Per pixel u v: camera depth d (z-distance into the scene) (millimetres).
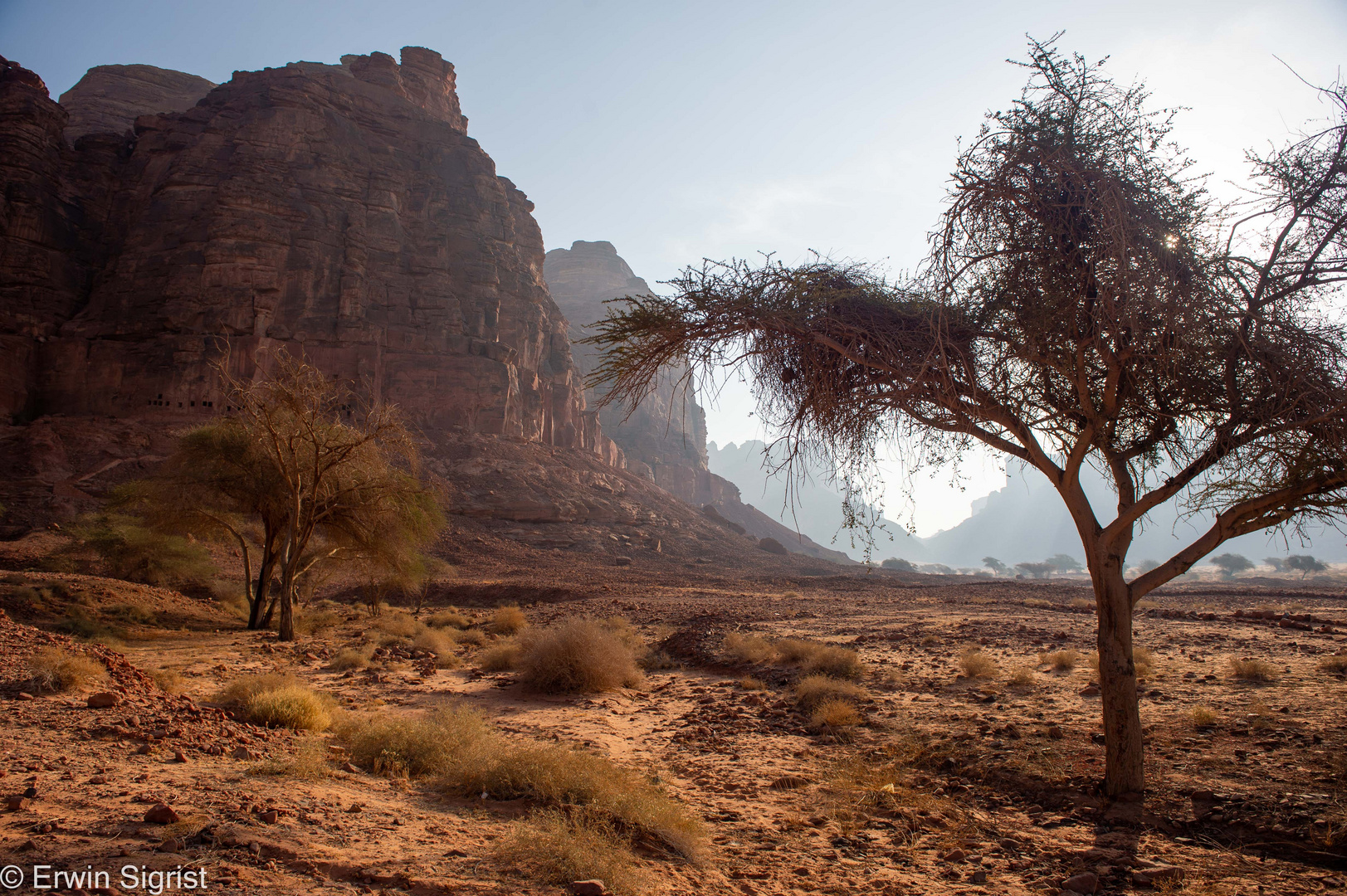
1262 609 30203
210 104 78812
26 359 61531
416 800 5988
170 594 27375
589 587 41469
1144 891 4699
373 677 14070
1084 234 5867
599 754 8430
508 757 6633
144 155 74438
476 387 79562
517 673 14148
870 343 6309
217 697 10602
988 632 18484
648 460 156125
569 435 104625
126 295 66625
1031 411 7230
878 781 7238
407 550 26984
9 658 9758
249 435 23875
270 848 4176
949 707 10258
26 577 23609
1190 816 5805
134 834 4191
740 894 4512
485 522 69938
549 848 4531
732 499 174875
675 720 10797
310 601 35469
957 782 7309
